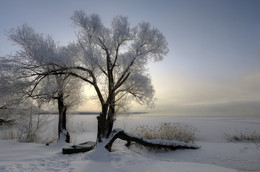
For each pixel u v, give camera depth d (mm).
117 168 6977
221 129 22375
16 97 12930
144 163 7746
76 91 15336
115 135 11469
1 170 6078
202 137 17000
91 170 6637
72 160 7980
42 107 14898
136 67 13281
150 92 13320
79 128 24438
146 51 13125
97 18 12977
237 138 15648
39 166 6820
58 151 10094
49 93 12734
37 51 12133
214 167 7129
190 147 12492
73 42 13555
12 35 12172
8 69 11992
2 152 9164
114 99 12914
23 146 11117
